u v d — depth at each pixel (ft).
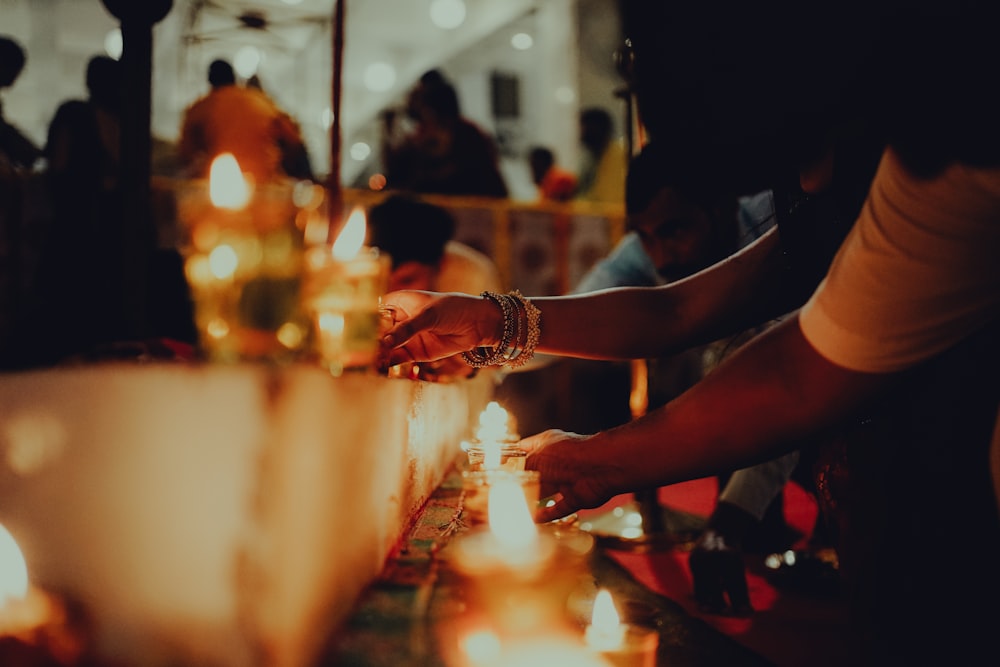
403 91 32.63
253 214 2.37
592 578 4.09
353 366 2.70
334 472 2.18
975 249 2.65
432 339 4.70
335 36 3.38
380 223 8.57
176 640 1.97
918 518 3.14
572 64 25.49
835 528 3.79
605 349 4.78
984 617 2.95
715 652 3.76
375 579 2.78
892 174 2.75
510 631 2.49
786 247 4.27
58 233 4.35
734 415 3.25
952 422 3.05
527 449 3.92
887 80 2.73
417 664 2.14
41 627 2.03
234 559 1.93
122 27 3.30
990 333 2.98
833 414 3.10
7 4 26.25
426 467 4.14
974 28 2.55
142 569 2.01
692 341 4.85
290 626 1.92
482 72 30.14
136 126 3.30
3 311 10.01
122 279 3.29
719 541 5.68
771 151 3.18
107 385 2.06
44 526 2.09
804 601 5.90
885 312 2.81
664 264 7.11
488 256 14.23
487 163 15.51
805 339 3.09
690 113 3.17
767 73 2.93
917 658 3.13
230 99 9.04
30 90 27.14
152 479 2.01
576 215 14.69
